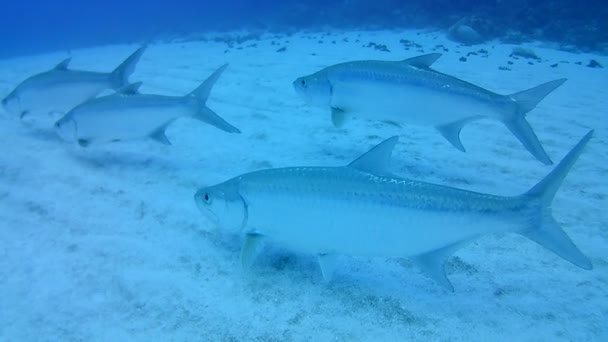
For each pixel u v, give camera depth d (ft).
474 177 8.36
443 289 5.32
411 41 26.08
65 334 4.73
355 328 4.75
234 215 5.01
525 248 6.11
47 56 32.04
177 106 7.73
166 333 4.72
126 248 6.13
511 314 4.95
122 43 43.52
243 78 16.10
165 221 6.79
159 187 7.88
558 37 26.78
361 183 4.55
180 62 20.81
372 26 35.88
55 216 6.95
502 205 4.34
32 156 9.24
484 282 5.45
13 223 6.76
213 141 10.00
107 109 7.72
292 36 33.73
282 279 5.48
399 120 7.59
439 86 6.99
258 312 4.97
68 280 5.50
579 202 7.32
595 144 9.88
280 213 4.80
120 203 7.34
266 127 10.82
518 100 6.72
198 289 5.33
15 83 17.35
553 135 10.50
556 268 5.71
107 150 9.59
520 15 29.91
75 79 9.15
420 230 4.52
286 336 4.66
